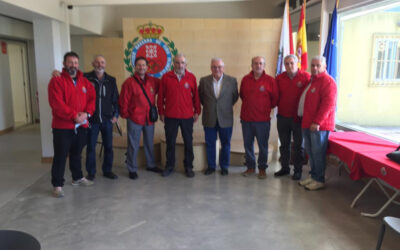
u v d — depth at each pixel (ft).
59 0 15.34
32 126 26.76
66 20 15.89
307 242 8.54
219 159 14.17
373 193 11.89
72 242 8.50
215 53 15.92
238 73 16.15
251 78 13.03
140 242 8.52
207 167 14.64
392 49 13.48
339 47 15.12
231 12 26.76
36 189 12.34
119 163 15.29
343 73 15.33
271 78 12.90
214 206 10.78
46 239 8.65
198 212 10.33
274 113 16.62
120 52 23.24
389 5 12.12
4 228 9.23
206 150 14.16
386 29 13.66
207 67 16.01
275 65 16.12
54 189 11.59
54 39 15.25
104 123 12.92
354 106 15.10
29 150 18.54
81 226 9.38
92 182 12.84
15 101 27.50
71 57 10.98
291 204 10.93
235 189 12.30
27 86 27.58
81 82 11.51
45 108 15.60
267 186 12.62
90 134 12.71
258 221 9.71
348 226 9.40
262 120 12.98
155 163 15.58
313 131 11.72
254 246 8.34
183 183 12.96
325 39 15.23
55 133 11.20
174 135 13.38
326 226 9.40
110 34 26.89
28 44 27.20
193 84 13.21
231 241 8.57
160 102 13.44
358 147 10.80
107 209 10.54
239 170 14.60
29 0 12.77
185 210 10.48
